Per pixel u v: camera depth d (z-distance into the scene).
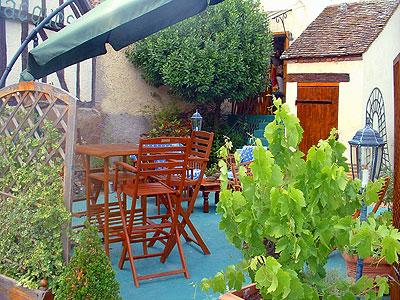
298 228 1.97
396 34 10.73
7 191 3.77
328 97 9.65
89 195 4.96
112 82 9.84
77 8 8.48
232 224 2.28
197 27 10.41
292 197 1.96
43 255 3.31
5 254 3.63
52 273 3.37
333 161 2.55
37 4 7.77
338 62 9.52
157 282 4.25
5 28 7.35
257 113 13.38
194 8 4.64
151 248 5.35
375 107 9.84
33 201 3.39
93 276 2.90
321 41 10.07
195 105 11.95
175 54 9.93
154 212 7.03
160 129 10.46
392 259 1.94
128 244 4.33
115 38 5.50
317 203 2.19
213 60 10.09
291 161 2.31
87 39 3.91
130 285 4.16
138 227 4.39
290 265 2.04
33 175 3.47
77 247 3.00
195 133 5.24
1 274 3.57
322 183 2.09
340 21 10.78
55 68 5.05
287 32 12.91
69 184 3.34
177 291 4.02
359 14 10.79
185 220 5.05
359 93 9.32
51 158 3.52
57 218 3.35
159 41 9.95
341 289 2.24
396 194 3.21
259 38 10.63
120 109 10.05
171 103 11.16
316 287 2.33
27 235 3.46
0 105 3.98
